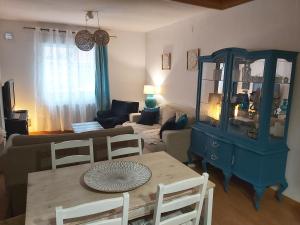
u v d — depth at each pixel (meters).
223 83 3.10
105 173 1.83
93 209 1.16
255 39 3.08
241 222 2.43
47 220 1.27
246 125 2.92
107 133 2.70
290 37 2.66
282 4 2.71
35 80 5.29
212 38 3.84
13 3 3.68
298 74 2.62
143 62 6.31
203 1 3.20
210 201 1.75
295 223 2.43
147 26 5.35
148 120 4.88
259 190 2.59
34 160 2.31
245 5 3.18
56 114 5.57
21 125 4.24
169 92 5.25
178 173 1.87
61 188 1.61
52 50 5.28
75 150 2.48
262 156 2.53
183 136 3.71
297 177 2.71
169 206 1.42
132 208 1.42
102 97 5.87
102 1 3.48
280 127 2.72
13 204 2.35
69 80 5.50
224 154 3.02
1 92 3.77
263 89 2.55
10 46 5.06
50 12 4.23
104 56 5.73
